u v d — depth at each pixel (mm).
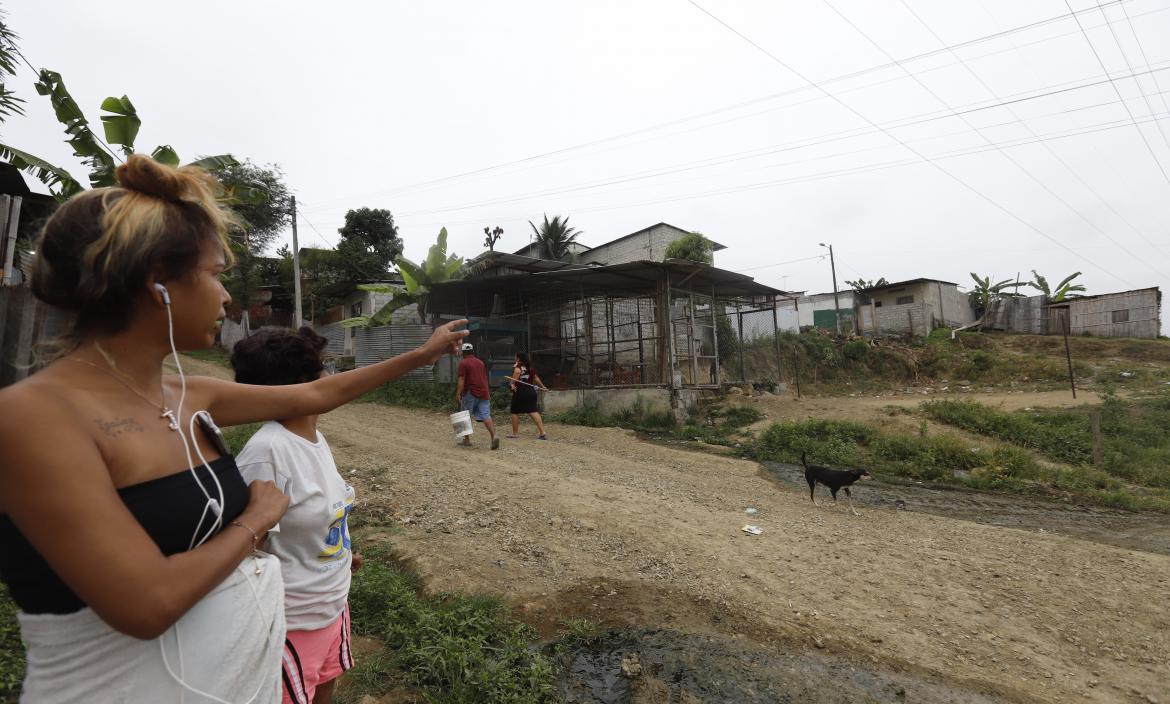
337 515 1849
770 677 3352
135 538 864
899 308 31531
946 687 3393
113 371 988
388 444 9531
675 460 10102
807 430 12375
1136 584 4992
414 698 2895
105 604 818
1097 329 26922
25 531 823
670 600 4273
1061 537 6438
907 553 5621
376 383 1675
